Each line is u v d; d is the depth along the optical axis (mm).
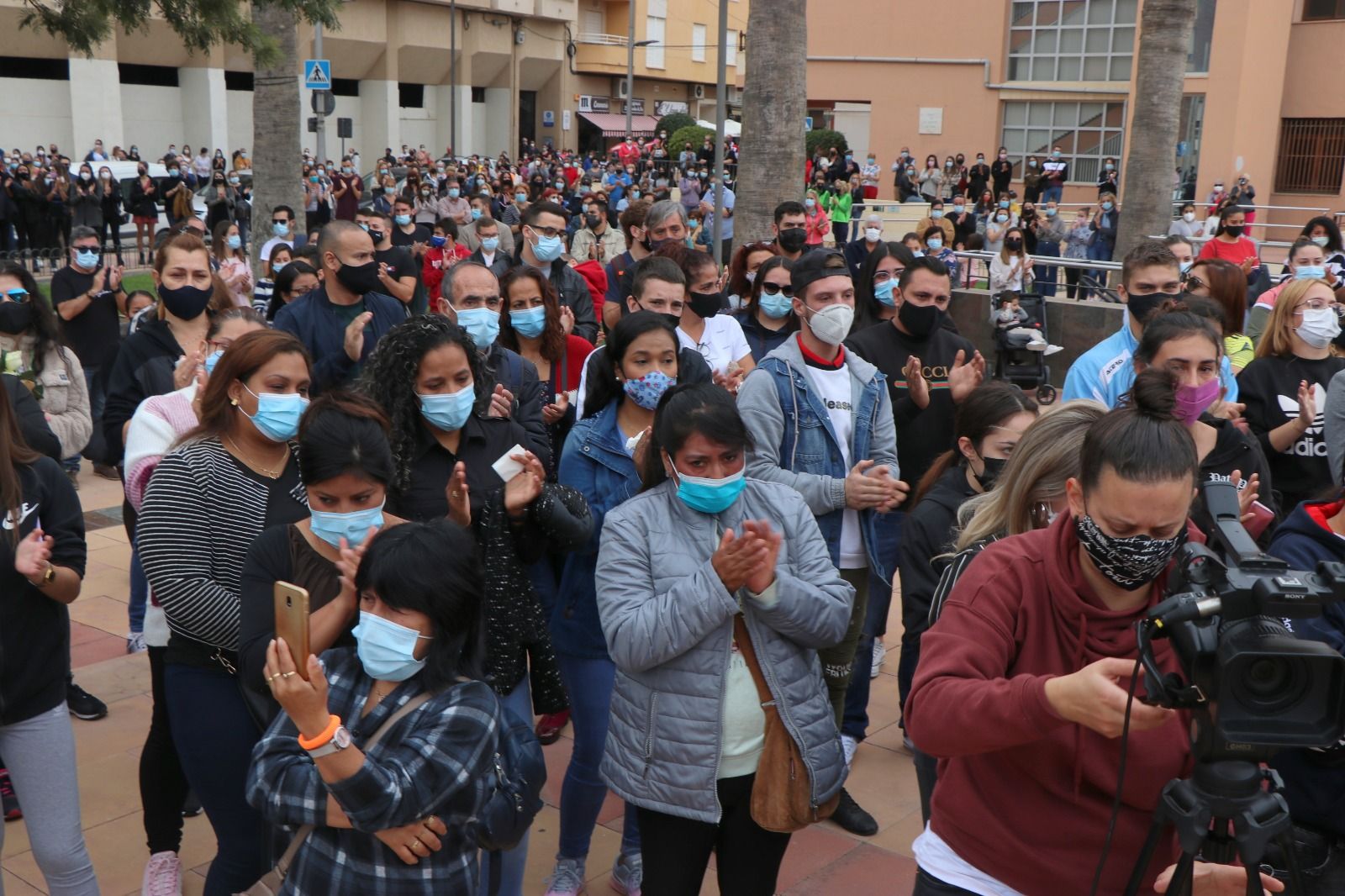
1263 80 28328
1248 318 7336
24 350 6172
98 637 5832
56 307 8688
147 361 4996
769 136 11859
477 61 50125
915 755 3328
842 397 4461
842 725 4703
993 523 2781
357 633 2336
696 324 5668
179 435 3773
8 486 3027
